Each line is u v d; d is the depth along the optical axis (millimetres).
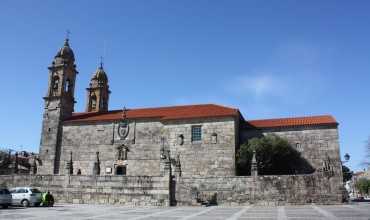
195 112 54312
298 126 51062
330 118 51594
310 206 34531
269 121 54688
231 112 52000
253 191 37781
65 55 63625
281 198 37094
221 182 38594
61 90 61219
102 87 70438
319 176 37094
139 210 30469
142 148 54125
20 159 79250
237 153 49750
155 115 55281
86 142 57156
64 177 40219
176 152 51969
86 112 65812
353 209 29766
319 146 49469
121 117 56219
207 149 50750
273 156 47375
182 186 37375
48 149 58656
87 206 35000
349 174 73750
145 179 37375
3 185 42188
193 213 27453
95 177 39000
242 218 23125
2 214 25500
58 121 59625
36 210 29469
